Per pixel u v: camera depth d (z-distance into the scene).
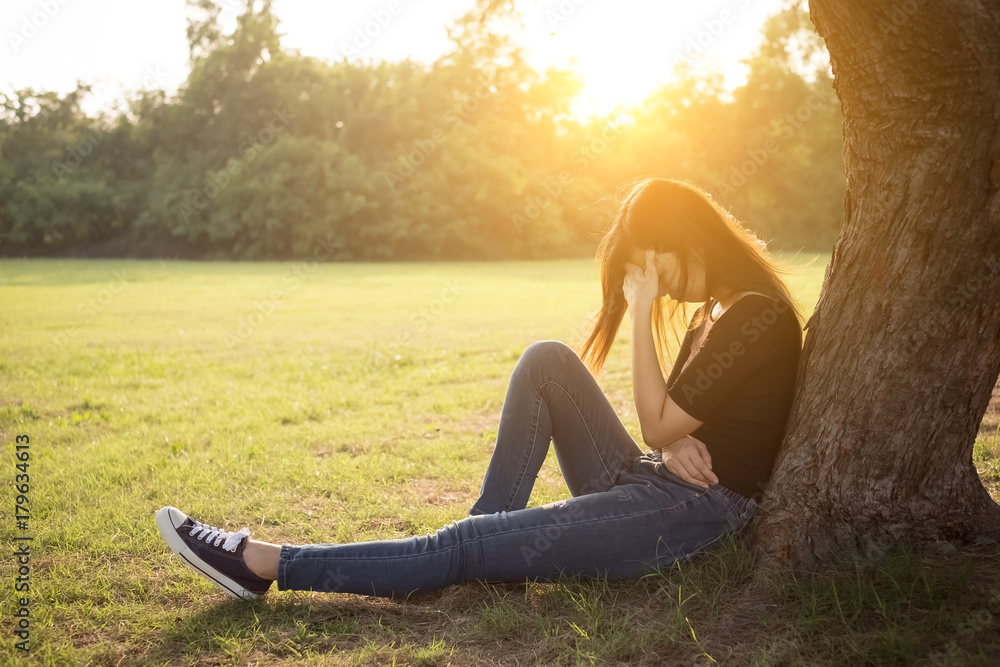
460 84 46.19
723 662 1.99
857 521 2.36
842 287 2.38
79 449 4.78
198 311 14.70
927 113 2.10
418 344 9.56
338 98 45.25
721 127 47.12
